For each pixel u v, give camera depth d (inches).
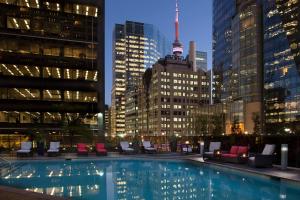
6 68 2335.1
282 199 458.6
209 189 544.4
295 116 4106.8
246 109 4955.7
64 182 624.7
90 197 479.2
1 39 2330.2
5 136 2288.4
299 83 4074.8
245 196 485.4
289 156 773.3
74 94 2474.2
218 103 6028.5
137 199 465.4
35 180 650.2
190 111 7283.5
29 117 2361.0
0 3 2327.8
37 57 2407.7
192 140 1533.0
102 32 2603.3
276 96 4507.9
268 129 4616.1
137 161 1111.0
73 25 2504.9
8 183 609.9
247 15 5167.3
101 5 2603.3
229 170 792.9
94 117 2506.2
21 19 2367.1
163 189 546.0
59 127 2357.3
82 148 1288.1
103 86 2564.0
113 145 1525.6
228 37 6013.8
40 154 1278.3
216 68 6648.6
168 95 7854.3
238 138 1055.6
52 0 2450.8
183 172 787.4
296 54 4143.7
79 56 2517.2
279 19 4500.5
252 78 4987.7
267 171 688.4
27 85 2381.9
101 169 863.7
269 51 4719.5
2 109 2306.8
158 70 7869.1
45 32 2420.0
